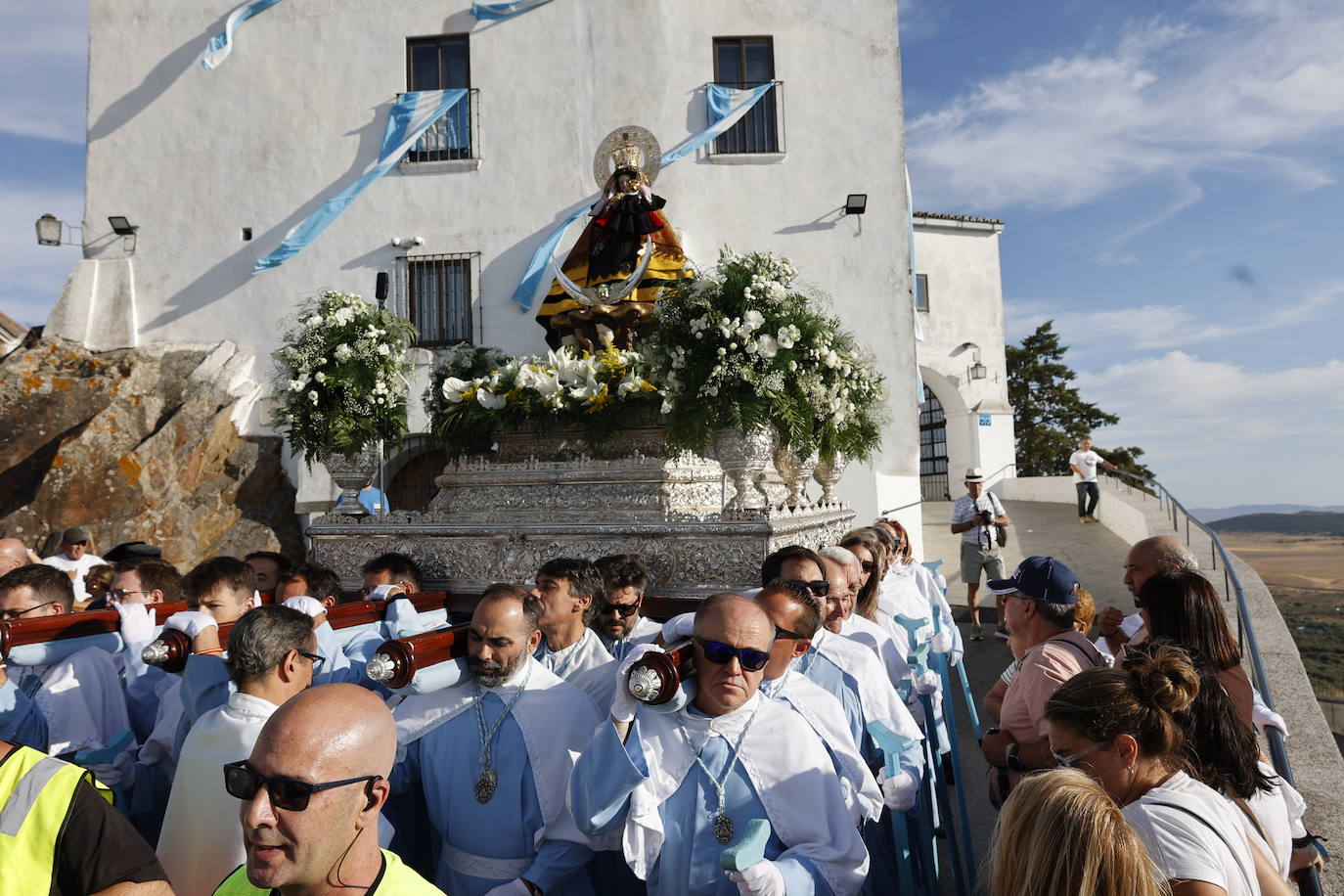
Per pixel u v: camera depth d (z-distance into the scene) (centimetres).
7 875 192
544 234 1373
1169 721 230
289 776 173
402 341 734
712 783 271
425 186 1393
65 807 198
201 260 1411
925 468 2339
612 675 379
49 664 388
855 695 357
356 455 712
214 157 1417
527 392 660
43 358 1350
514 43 1395
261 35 1422
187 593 393
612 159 888
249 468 1330
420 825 358
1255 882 210
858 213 1340
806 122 1363
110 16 1440
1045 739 326
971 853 427
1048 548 1335
